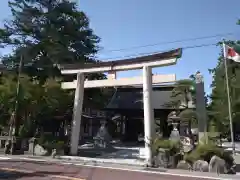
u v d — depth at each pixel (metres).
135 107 34.25
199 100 18.55
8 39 30.53
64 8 31.22
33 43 30.88
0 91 23.17
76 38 32.56
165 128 33.78
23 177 11.52
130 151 25.19
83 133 41.12
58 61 29.88
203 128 18.00
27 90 23.06
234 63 29.48
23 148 23.06
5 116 25.98
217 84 31.50
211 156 15.57
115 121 40.56
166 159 16.55
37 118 25.39
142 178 12.45
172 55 17.98
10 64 30.12
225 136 31.42
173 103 28.86
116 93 36.81
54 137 25.00
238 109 28.08
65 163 17.59
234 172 14.85
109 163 17.98
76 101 22.70
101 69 21.47
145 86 18.95
